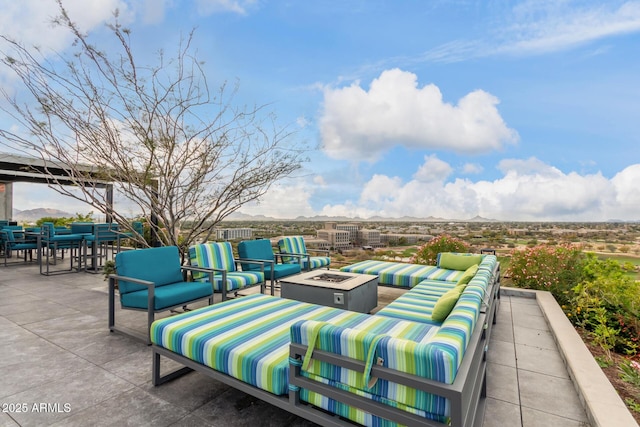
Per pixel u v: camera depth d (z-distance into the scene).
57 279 5.79
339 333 1.46
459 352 1.33
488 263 3.41
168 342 2.14
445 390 1.21
